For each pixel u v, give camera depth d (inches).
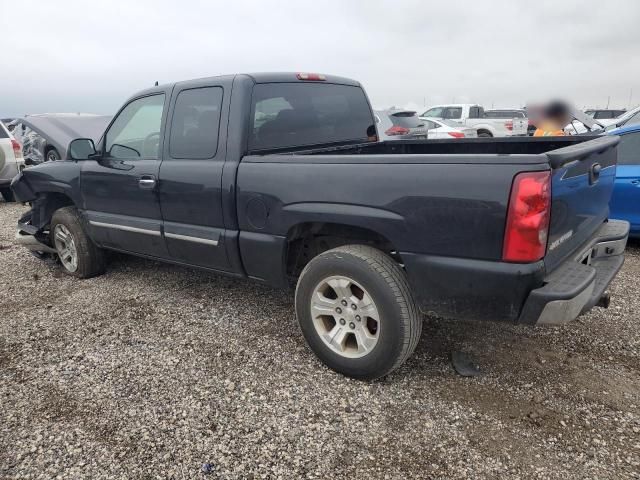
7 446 100.8
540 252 93.0
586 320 148.9
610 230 132.7
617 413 105.3
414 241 104.0
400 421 105.0
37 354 138.1
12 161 393.7
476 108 762.8
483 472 90.6
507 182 92.0
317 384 119.1
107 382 122.8
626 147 215.0
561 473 89.6
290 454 96.5
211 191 136.9
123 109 169.5
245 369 126.9
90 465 95.0
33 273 210.7
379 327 111.2
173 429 104.5
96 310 167.3
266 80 140.5
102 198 174.7
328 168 114.4
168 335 147.2
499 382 118.0
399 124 472.1
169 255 159.2
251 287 183.6
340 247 117.6
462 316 103.8
